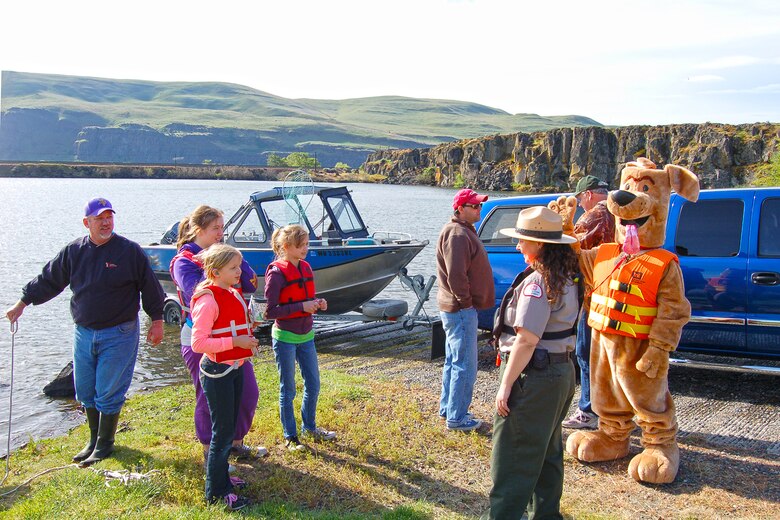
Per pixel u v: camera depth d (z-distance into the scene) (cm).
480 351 935
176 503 493
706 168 11206
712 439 599
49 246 3047
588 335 621
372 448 585
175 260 555
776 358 692
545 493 432
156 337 601
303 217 1209
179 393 803
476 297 624
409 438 609
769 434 607
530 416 403
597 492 504
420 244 1146
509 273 855
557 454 432
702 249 723
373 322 1241
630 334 520
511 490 407
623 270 527
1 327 1436
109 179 19100
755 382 768
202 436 533
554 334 407
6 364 1138
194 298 488
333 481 524
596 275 549
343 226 1257
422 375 848
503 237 870
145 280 589
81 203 6762
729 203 720
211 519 459
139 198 7588
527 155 14112
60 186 12431
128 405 760
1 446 727
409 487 516
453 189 13488
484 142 14900
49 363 1145
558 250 407
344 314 1241
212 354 481
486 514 439
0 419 829
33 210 5638
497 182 14300
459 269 605
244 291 579
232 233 1264
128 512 469
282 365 581
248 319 501
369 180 17375
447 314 625
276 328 582
